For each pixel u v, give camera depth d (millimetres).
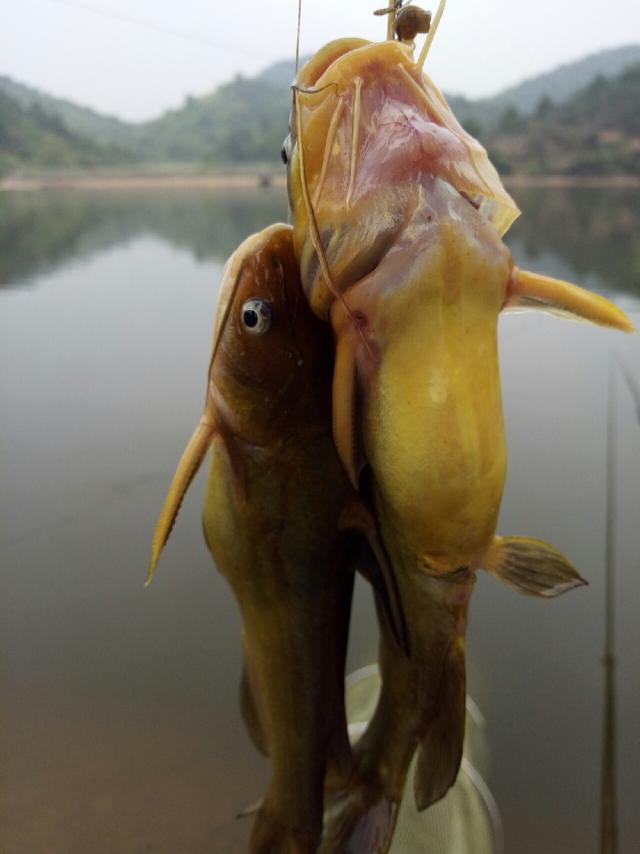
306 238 151
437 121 147
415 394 145
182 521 596
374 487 172
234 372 180
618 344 699
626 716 419
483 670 449
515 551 178
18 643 495
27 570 544
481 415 147
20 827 410
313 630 200
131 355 781
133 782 433
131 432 664
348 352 151
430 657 174
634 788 382
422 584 166
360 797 214
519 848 373
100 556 558
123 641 508
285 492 186
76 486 606
